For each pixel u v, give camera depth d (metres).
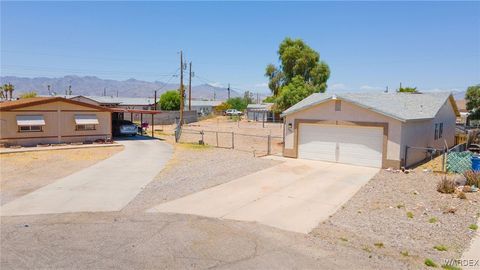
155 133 40.06
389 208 11.56
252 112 67.75
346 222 10.22
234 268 7.22
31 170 18.06
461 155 17.70
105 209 11.49
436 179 15.88
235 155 22.95
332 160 20.33
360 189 14.12
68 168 18.67
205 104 107.44
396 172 17.52
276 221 10.29
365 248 8.30
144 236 9.01
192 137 35.88
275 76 63.69
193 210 11.32
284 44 58.38
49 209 11.48
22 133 26.00
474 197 12.78
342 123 19.73
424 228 9.74
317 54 57.09
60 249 8.17
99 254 7.89
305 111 21.11
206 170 17.94
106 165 19.61
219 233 9.25
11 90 77.19
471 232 9.49
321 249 8.23
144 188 14.35
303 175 16.73
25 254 7.89
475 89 49.94
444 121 26.58
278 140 33.38
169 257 7.74
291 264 7.41
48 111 26.92
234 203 12.12
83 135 28.66
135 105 70.25
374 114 18.75
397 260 7.66
